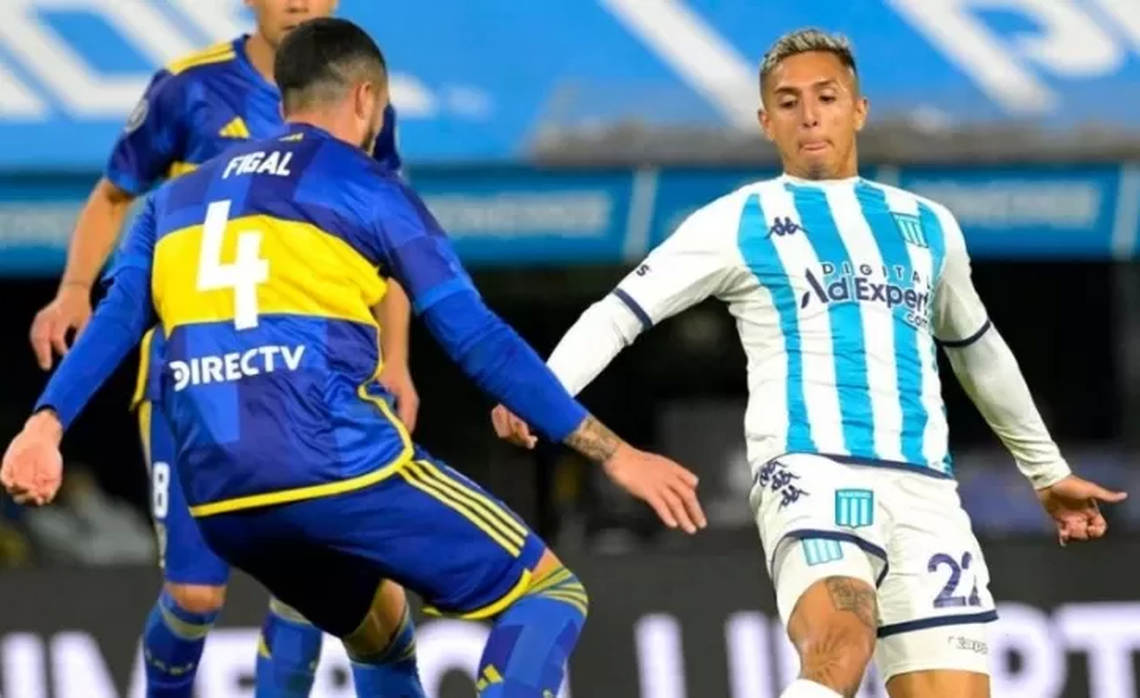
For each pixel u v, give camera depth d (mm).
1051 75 35938
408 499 17266
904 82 35812
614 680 26750
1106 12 36125
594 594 26938
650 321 18828
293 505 17016
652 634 26891
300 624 22234
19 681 26391
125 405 45312
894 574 18547
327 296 17125
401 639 19234
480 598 17609
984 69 35906
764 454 18578
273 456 16938
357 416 17141
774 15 35844
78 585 26719
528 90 35344
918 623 18547
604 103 35281
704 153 35094
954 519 18750
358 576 18125
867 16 36031
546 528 42250
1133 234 35812
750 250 18734
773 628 26969
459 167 34906
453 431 45875
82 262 23453
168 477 21969
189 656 22453
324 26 18312
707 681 26828
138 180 23500
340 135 18062
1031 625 27141
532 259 35125
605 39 35688
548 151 35000
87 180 34469
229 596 26641
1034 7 36188
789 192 19062
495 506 17672
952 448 44438
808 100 19031
